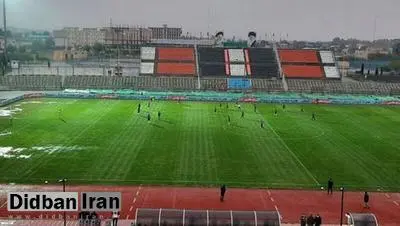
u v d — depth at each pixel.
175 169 77.69
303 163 82.88
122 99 156.75
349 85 193.88
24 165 77.69
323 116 132.75
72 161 80.56
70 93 161.25
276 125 116.88
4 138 95.94
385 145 97.62
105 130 105.56
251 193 67.81
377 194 68.50
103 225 54.09
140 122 116.00
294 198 66.25
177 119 121.31
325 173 77.50
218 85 189.75
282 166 80.81
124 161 81.38
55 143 92.75
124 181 71.31
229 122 118.88
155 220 48.53
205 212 49.47
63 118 119.19
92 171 75.50
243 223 48.59
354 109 148.00
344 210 62.22
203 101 157.00
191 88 186.62
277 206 63.16
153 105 144.62
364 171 79.00
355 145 97.12
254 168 79.31
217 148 91.75
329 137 104.31
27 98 153.38
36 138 96.56
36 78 182.38
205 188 69.44
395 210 62.78
